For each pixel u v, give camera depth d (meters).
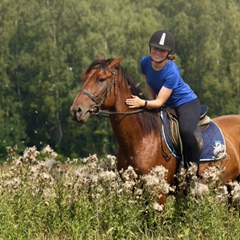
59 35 96.56
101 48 91.38
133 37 93.69
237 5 110.12
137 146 11.64
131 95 11.71
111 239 10.83
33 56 95.81
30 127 95.62
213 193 11.74
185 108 12.07
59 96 94.38
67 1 96.75
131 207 11.04
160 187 10.96
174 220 11.88
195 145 11.94
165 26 104.06
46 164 11.55
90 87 11.17
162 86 11.87
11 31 98.25
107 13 95.69
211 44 97.12
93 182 11.33
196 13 102.12
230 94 93.69
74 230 10.89
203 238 11.29
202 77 96.56
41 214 11.30
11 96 95.31
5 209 11.01
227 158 11.92
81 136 92.56
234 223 11.43
